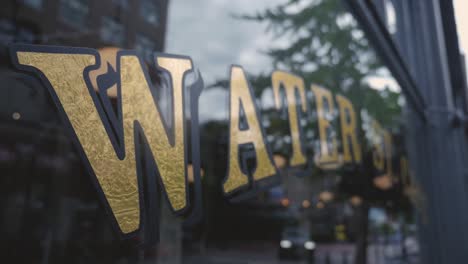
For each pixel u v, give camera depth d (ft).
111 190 3.06
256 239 46.83
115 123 3.20
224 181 4.54
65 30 14.08
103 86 3.22
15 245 24.61
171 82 3.67
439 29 14.20
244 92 5.00
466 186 13.26
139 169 3.23
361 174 13.47
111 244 21.94
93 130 3.06
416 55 14.19
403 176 13.07
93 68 3.15
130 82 3.38
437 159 13.05
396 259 24.18
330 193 15.46
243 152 4.79
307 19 15.96
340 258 30.76
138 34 14.90
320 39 15.83
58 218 24.43
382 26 8.77
